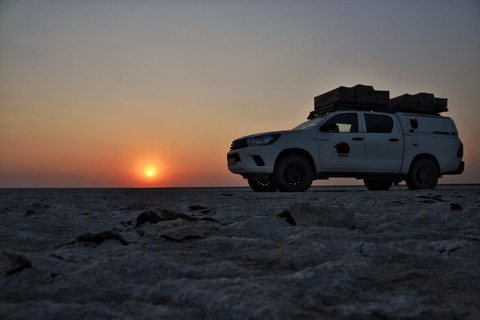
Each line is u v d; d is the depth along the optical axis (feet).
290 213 8.64
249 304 3.62
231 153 24.64
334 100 26.13
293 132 23.59
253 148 23.11
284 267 5.28
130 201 15.62
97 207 12.75
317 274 4.59
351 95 25.95
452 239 6.48
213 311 3.55
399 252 5.73
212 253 6.04
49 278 4.33
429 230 7.49
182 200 15.83
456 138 28.04
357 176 25.07
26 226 8.39
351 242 6.06
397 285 4.51
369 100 26.37
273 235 7.72
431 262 5.41
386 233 7.31
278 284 4.28
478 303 3.92
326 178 24.56
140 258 4.97
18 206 13.00
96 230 8.08
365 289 4.37
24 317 3.21
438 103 28.73
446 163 27.30
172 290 4.09
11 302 3.83
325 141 23.97
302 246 5.86
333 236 6.97
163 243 6.81
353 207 12.07
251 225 8.29
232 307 3.56
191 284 4.19
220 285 4.17
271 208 12.35
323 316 3.60
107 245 6.40
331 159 23.98
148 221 8.95
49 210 10.57
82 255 5.72
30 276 4.46
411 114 27.25
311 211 8.62
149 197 18.01
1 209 11.41
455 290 4.30
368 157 24.81
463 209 10.89
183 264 5.29
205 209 11.76
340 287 4.32
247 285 4.10
